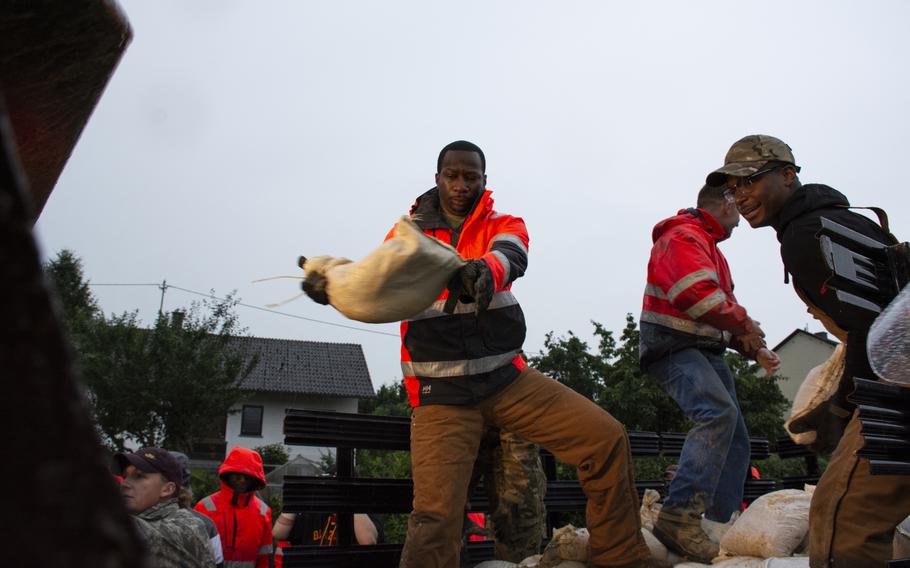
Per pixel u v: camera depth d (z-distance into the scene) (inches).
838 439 115.7
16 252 13.9
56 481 13.3
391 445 139.9
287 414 126.6
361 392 1510.8
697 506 144.9
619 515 128.6
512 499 145.1
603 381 932.0
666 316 161.3
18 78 36.4
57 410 13.8
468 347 125.8
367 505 135.1
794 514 136.8
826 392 114.5
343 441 133.2
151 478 134.6
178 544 132.3
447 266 102.7
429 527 119.3
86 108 40.8
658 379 164.2
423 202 141.9
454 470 122.2
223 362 1150.3
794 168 119.9
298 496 127.2
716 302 149.4
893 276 94.0
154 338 1101.7
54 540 12.9
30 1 32.7
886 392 85.7
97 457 14.2
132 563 13.5
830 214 101.7
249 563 206.1
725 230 170.6
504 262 117.5
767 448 205.6
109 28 36.2
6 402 13.3
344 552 131.0
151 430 1085.1
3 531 12.6
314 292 101.3
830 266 87.0
